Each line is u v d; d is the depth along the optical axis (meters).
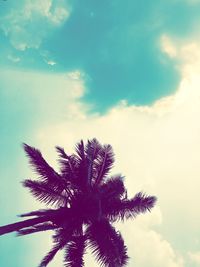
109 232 13.80
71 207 14.95
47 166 15.45
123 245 13.36
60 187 15.27
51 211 14.62
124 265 12.97
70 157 15.73
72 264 13.12
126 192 14.98
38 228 14.16
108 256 12.70
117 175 15.47
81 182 15.38
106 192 15.02
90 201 14.94
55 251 13.93
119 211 14.88
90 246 13.54
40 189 15.26
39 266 13.51
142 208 14.79
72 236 14.16
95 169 15.94
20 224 13.95
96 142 15.91
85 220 14.99
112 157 15.84
